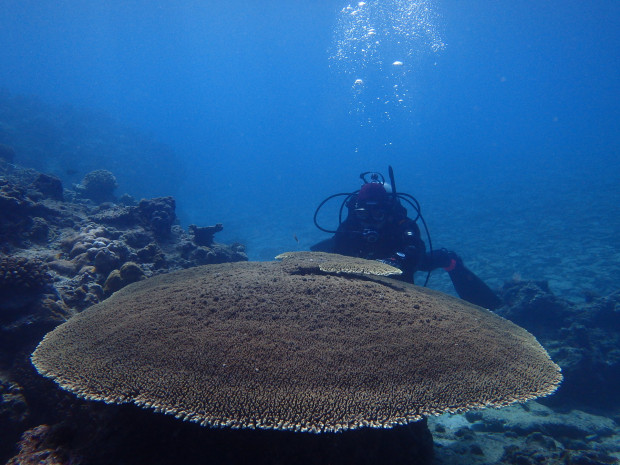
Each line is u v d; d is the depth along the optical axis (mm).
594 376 4773
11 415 2715
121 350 2088
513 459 2977
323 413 1715
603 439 3799
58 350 2229
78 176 24000
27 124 25688
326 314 2445
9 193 5289
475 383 2035
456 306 3209
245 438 2033
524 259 11531
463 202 27531
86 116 32344
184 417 1651
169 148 36312
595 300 6234
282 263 3523
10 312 3160
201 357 1976
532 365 2359
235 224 25547
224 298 2598
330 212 29750
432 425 4055
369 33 30234
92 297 4027
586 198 22172
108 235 5738
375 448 2197
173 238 6762
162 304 2604
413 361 2104
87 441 2236
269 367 1934
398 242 5473
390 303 2715
